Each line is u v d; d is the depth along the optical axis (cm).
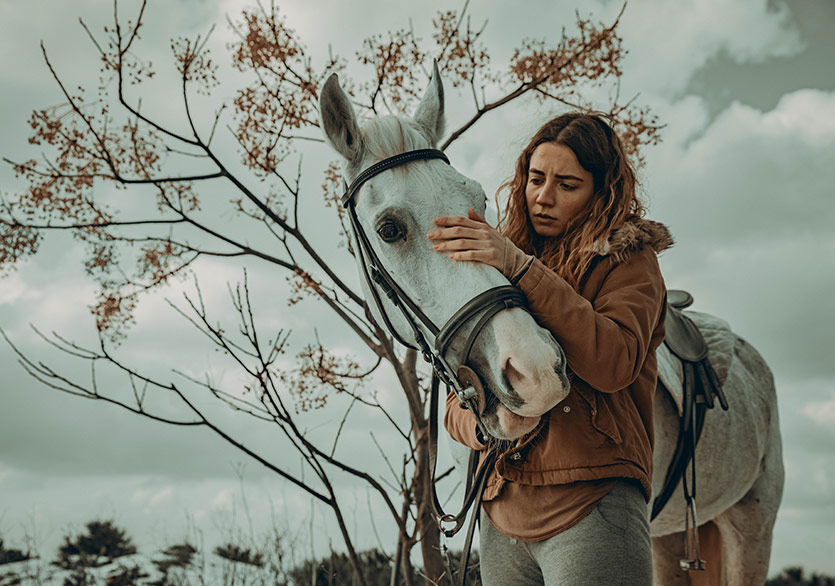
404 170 180
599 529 156
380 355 344
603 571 152
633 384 174
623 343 156
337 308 346
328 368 330
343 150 188
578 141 179
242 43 338
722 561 319
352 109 187
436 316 170
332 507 294
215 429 288
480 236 166
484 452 183
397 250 175
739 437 296
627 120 339
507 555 173
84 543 473
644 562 156
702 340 277
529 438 163
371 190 180
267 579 422
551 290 158
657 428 252
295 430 289
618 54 345
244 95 335
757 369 329
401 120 190
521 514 164
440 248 169
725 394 296
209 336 288
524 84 351
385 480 330
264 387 284
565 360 153
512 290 160
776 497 327
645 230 178
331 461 302
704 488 291
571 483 160
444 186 177
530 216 190
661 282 174
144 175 355
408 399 341
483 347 158
